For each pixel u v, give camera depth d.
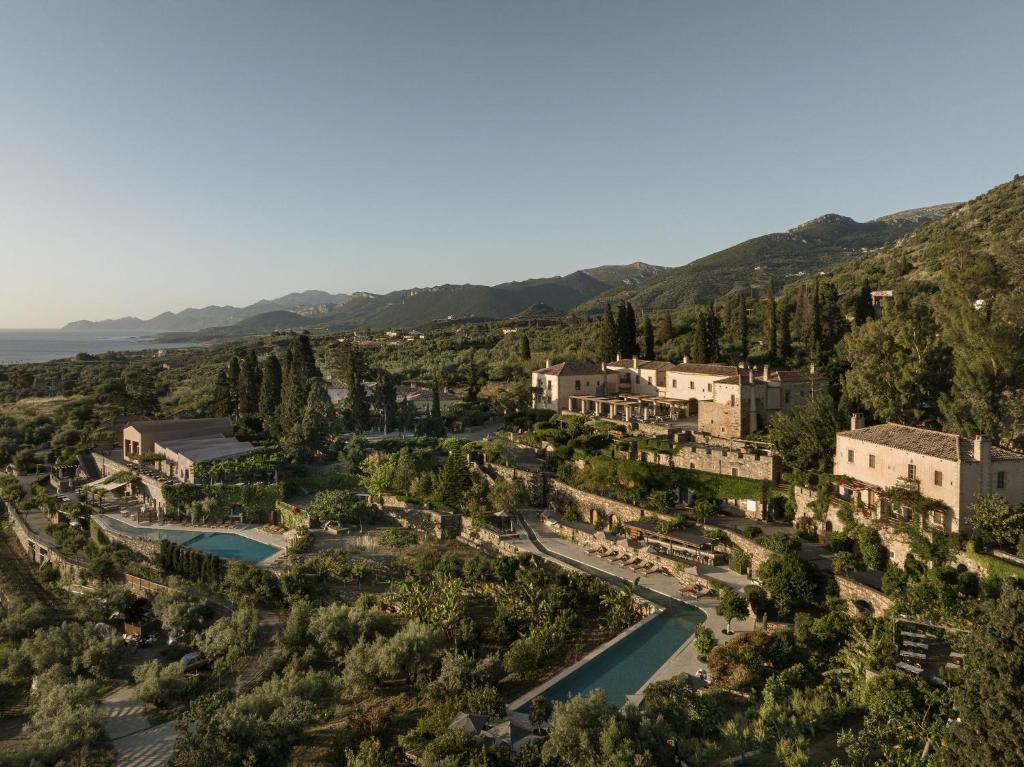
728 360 117.44
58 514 90.69
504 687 44.44
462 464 78.75
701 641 43.91
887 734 32.75
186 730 39.53
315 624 52.94
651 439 77.50
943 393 61.38
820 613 47.25
